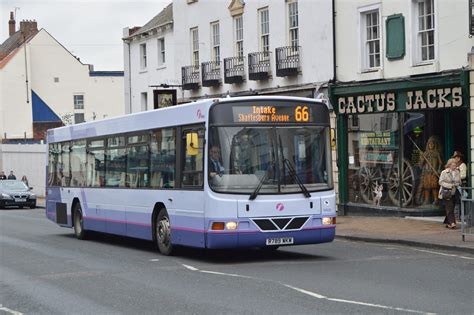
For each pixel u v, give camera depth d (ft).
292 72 94.58
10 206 137.80
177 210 51.72
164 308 33.83
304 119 49.47
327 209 49.21
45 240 70.54
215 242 47.16
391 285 38.42
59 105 227.40
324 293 36.22
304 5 92.99
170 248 53.67
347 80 85.66
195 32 120.67
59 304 36.17
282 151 48.49
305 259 50.62
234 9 108.27
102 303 35.86
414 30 76.43
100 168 65.72
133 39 144.25
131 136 59.67
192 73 119.55
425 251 54.75
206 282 40.86
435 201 76.95
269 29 100.99
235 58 108.27
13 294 39.60
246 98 48.34
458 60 70.85
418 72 75.46
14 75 217.77
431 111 76.54
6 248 63.26
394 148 80.18
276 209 47.73
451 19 71.41
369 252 54.75
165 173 53.93
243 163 47.67
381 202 82.02
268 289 37.83
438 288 37.37
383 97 80.18
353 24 84.64
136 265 49.47
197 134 49.03
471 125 69.26
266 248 57.52
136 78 143.95
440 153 76.64
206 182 47.70
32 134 219.61
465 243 55.77
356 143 85.46
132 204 59.16
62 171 75.41
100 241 68.54
